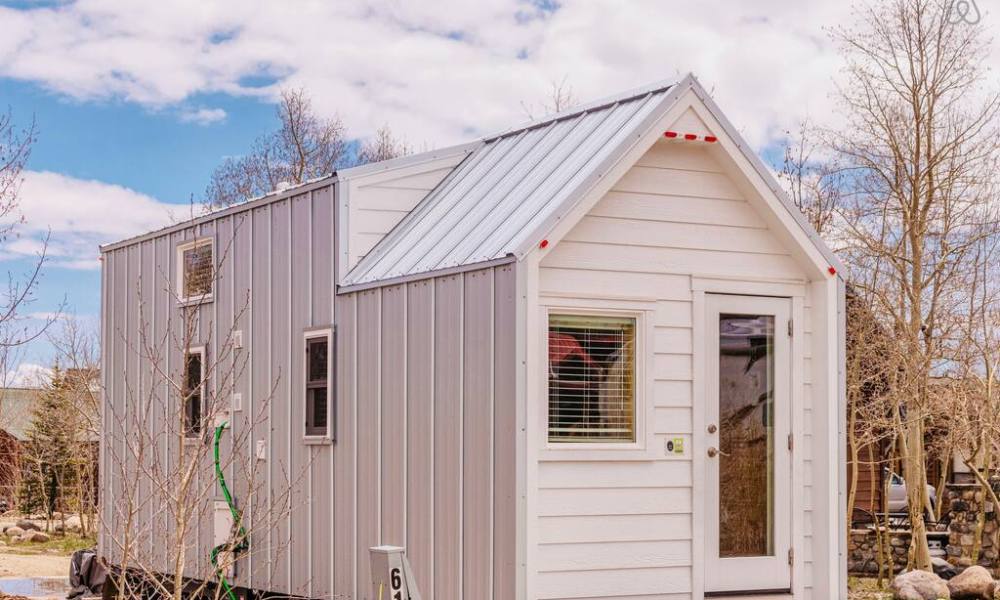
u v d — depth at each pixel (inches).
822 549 437.4
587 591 400.8
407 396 437.1
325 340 486.9
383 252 481.4
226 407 545.0
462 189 490.6
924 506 768.3
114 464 629.6
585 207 400.5
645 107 436.8
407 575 352.8
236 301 550.6
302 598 490.0
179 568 364.2
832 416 439.8
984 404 644.7
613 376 414.6
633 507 410.6
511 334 387.2
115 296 657.0
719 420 429.1
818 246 438.6
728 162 427.5
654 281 420.5
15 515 1251.2
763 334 440.5
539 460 395.9
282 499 499.8
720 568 423.8
